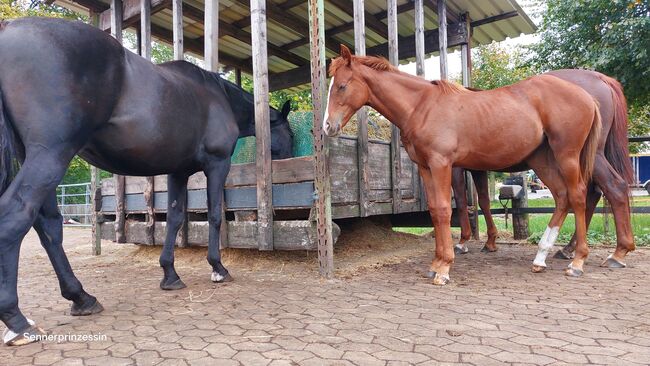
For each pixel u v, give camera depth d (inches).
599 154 135.9
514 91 130.0
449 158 122.2
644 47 258.4
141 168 99.3
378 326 81.0
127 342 74.8
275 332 78.5
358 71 126.3
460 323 82.0
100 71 80.9
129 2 191.5
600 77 141.1
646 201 390.3
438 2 201.6
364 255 168.2
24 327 75.4
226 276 125.9
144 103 90.1
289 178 136.7
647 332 75.7
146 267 159.3
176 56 167.8
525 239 216.5
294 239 136.2
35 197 72.9
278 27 234.5
